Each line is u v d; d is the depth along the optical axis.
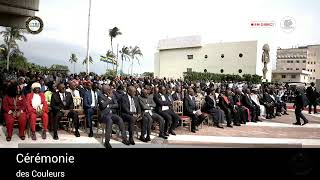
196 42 57.12
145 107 8.34
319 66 60.88
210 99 11.56
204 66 56.34
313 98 18.28
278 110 16.52
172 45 61.47
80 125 9.83
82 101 9.61
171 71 62.16
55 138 7.84
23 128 7.55
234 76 42.25
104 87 8.12
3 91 9.42
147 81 17.73
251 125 12.45
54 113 8.03
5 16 23.30
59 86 8.61
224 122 12.70
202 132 10.10
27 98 7.75
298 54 59.53
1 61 51.00
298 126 12.62
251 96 14.74
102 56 25.28
